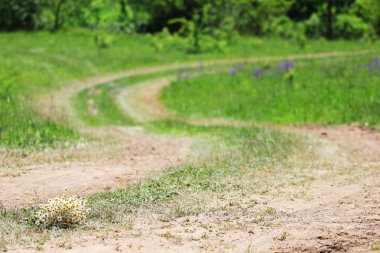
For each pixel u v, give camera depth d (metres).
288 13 80.38
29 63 39.88
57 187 10.05
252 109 25.31
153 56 52.41
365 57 44.97
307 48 59.00
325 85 27.44
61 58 46.16
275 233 7.14
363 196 9.24
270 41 66.31
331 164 12.80
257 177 10.87
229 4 71.06
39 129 16.09
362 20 75.31
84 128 19.73
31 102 24.59
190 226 7.45
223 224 7.55
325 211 8.33
